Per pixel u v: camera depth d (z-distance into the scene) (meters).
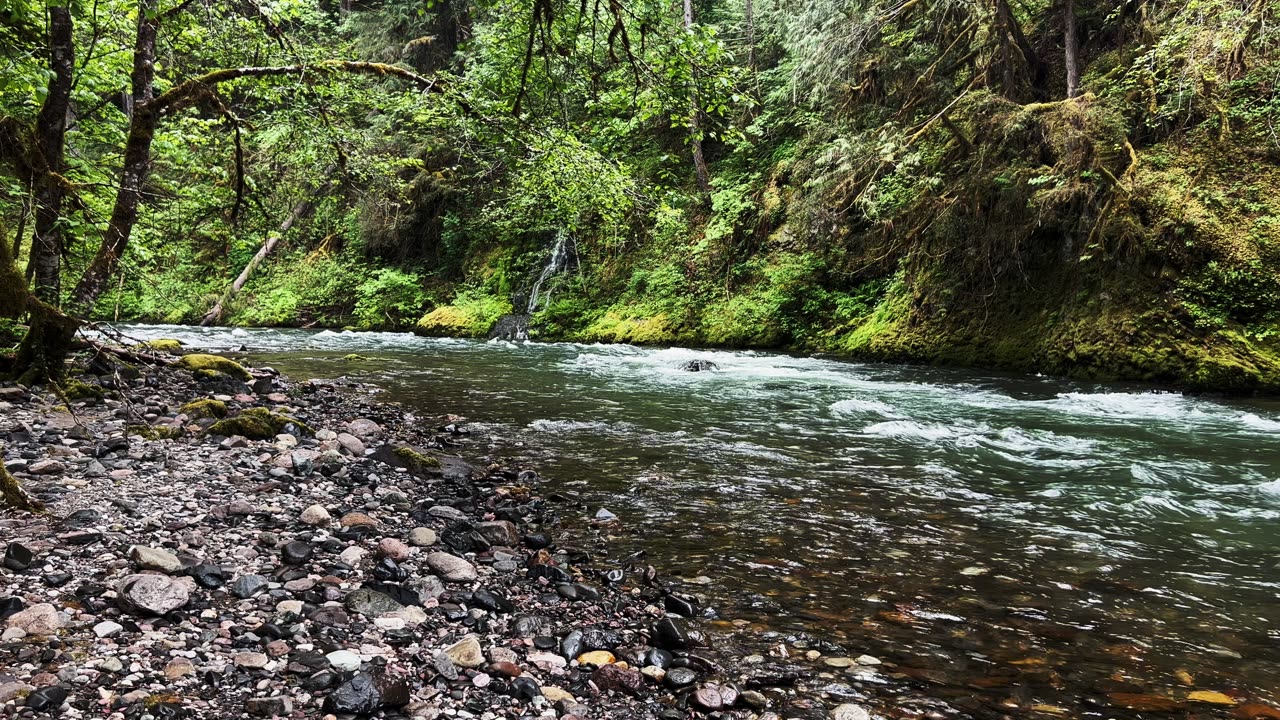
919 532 4.36
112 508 3.65
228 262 26.17
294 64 8.20
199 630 2.50
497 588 3.33
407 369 12.68
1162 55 10.80
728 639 2.93
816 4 14.93
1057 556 3.96
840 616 3.17
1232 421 8.21
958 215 13.02
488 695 2.35
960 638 2.97
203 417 6.42
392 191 10.50
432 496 4.80
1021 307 13.02
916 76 14.30
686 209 20.84
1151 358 10.77
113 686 2.08
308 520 3.83
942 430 7.52
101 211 8.38
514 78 7.52
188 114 9.45
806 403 9.35
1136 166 11.23
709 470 5.84
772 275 17.52
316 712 2.10
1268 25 10.12
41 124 6.98
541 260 22.61
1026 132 11.98
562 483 5.40
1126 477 5.72
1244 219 10.50
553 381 11.41
